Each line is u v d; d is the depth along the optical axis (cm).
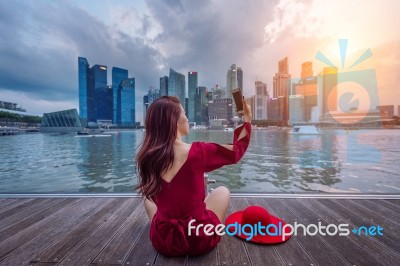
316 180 762
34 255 143
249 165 1028
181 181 117
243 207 232
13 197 262
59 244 157
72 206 236
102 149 1666
